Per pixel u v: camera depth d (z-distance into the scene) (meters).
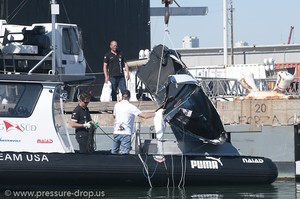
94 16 73.38
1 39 60.00
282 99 56.97
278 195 45.50
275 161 53.66
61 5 70.50
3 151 44.56
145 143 50.94
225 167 48.12
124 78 59.62
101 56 73.75
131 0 76.75
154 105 55.88
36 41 58.06
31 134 45.59
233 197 44.50
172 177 47.12
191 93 49.78
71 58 63.88
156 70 53.62
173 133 51.41
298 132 54.41
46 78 46.12
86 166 45.38
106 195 44.81
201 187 48.00
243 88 70.94
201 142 51.22
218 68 102.62
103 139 52.78
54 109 46.25
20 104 45.72
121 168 46.06
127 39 76.25
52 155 45.03
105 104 56.25
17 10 67.38
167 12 51.91
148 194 45.19
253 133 53.75
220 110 56.66
